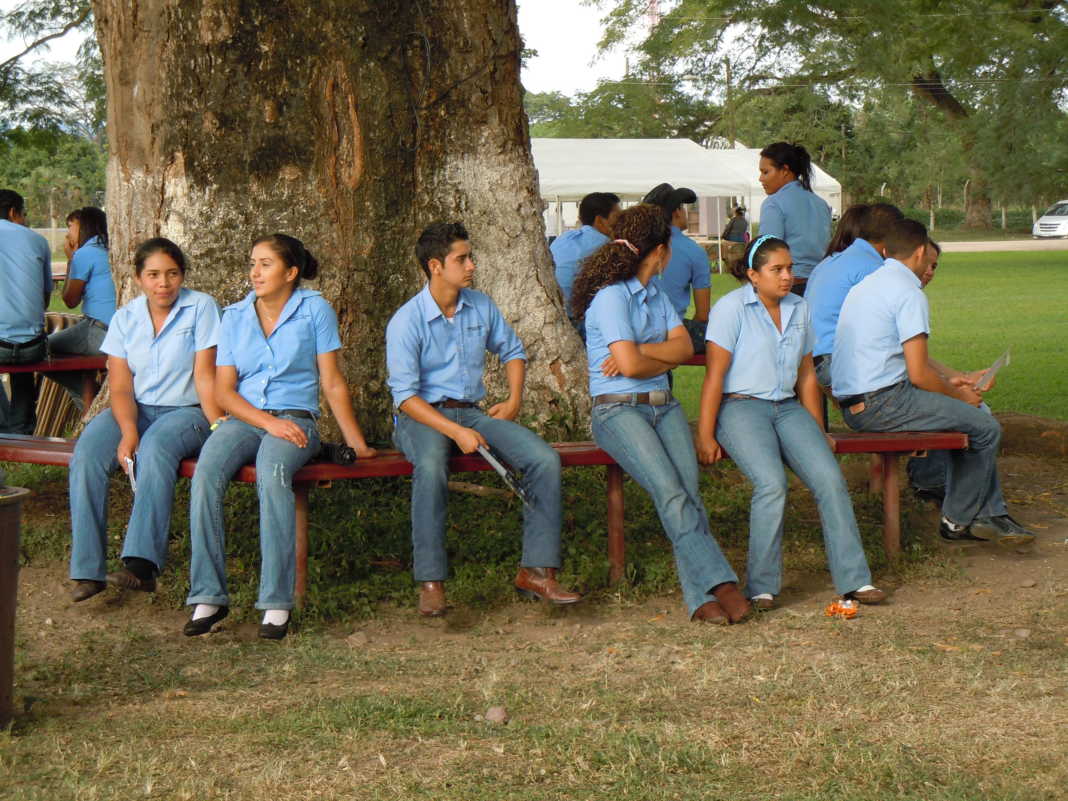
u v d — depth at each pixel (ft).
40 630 17.34
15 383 30.66
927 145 190.60
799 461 18.11
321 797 11.55
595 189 97.71
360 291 23.11
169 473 17.71
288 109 22.50
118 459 18.01
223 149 22.52
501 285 24.20
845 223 22.99
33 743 12.98
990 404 35.73
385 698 14.19
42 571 19.57
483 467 18.17
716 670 15.05
